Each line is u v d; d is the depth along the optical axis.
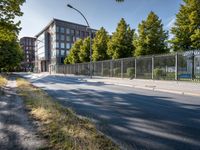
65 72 55.41
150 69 24.47
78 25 78.25
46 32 80.00
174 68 22.09
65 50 74.69
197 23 22.73
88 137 4.42
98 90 14.81
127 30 32.19
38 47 91.31
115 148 3.95
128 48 31.98
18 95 10.70
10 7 12.85
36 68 94.94
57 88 16.36
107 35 38.88
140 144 4.40
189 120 6.33
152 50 27.64
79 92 13.60
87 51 44.88
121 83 19.59
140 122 6.12
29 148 3.81
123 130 5.36
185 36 24.03
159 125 5.80
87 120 5.95
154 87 15.27
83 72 42.31
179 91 12.89
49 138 4.31
